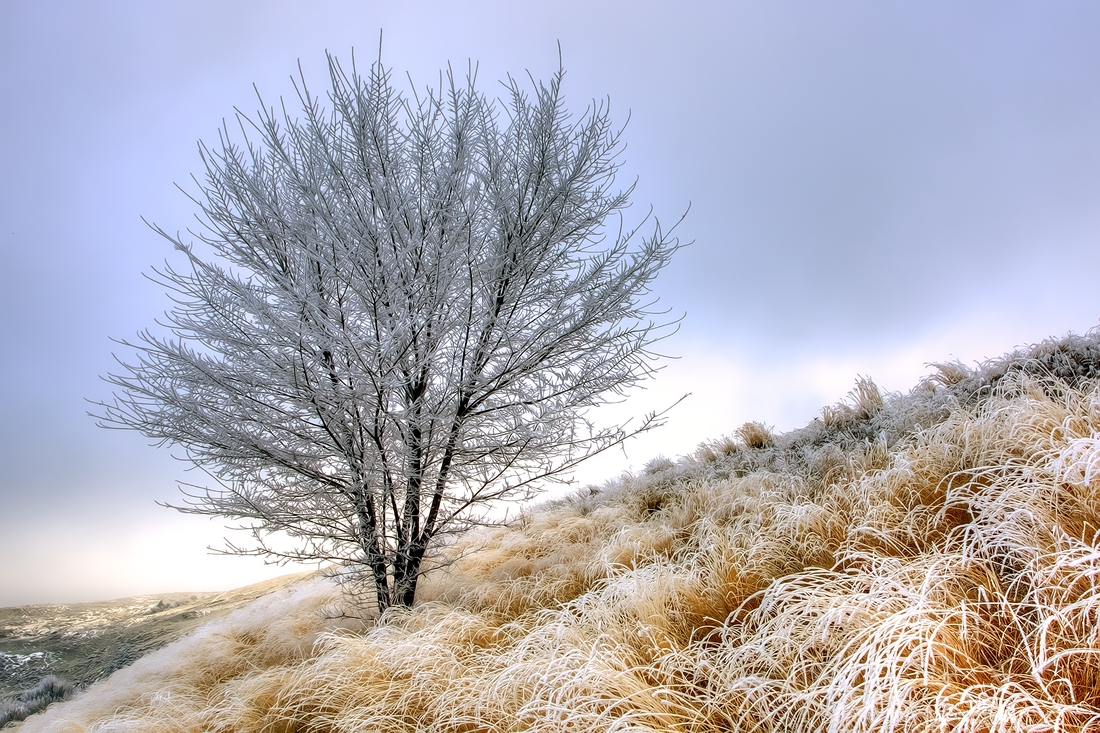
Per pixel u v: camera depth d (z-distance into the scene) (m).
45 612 16.12
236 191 4.51
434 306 4.59
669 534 4.49
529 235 5.02
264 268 4.74
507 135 5.20
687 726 2.28
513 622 3.69
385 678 3.39
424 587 5.55
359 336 4.39
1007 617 2.08
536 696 2.59
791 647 2.38
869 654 2.02
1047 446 2.78
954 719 1.74
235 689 3.91
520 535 6.72
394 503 4.94
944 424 3.79
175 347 4.40
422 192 4.75
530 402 4.94
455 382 4.99
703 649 2.75
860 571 2.53
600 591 3.78
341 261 4.25
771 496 4.11
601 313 5.00
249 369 4.55
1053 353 4.77
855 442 4.94
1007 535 2.26
